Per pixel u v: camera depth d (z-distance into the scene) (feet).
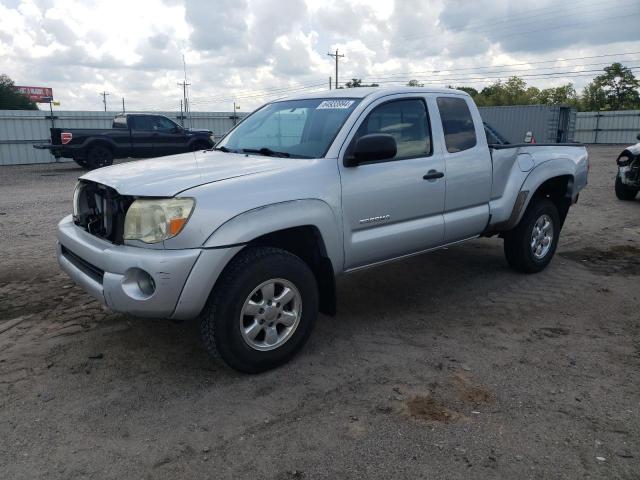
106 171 12.62
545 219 18.90
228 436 9.55
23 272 19.06
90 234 12.16
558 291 17.34
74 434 9.59
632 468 8.68
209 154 14.49
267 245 12.09
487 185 16.43
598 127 125.29
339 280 18.37
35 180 51.52
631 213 31.27
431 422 9.95
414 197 14.20
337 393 11.01
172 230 10.38
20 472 8.58
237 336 11.14
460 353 12.84
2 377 11.58
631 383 11.42
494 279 18.53
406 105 14.46
